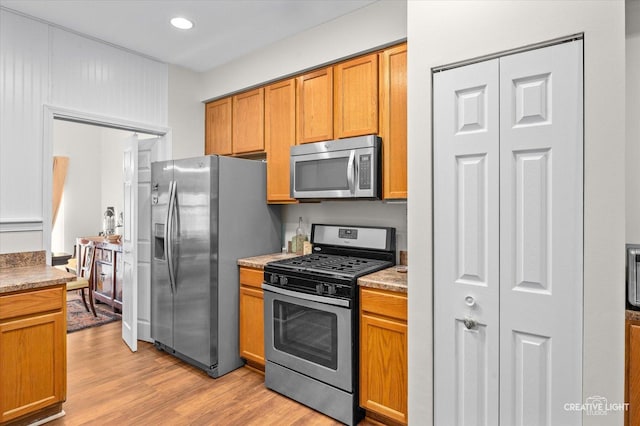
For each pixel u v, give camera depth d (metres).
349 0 2.29
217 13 2.46
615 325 1.25
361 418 2.11
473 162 1.52
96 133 6.18
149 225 3.27
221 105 3.38
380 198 2.30
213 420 2.07
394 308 1.90
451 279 1.58
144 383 2.50
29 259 2.50
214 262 2.59
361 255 2.67
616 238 1.24
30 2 2.31
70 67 2.69
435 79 1.60
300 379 2.26
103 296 4.28
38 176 2.55
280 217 3.18
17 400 1.95
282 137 2.86
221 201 2.64
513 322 1.44
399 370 1.89
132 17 2.51
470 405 1.54
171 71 3.31
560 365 1.35
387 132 2.28
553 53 1.34
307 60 2.67
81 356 2.94
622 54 1.22
